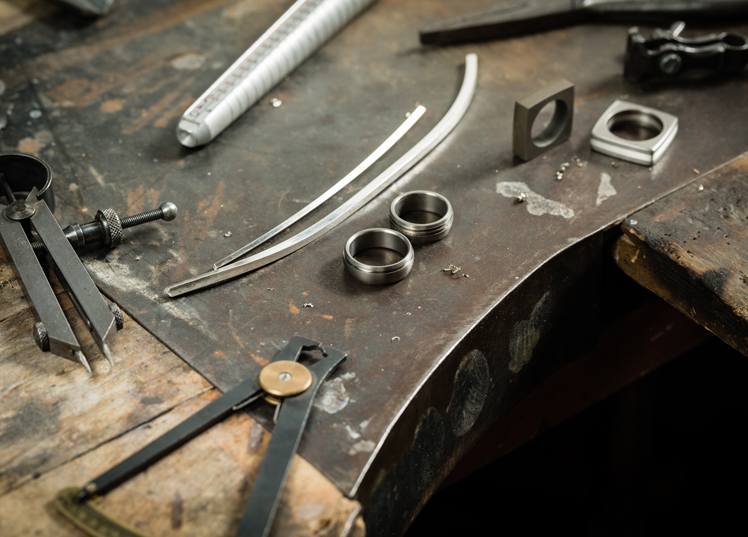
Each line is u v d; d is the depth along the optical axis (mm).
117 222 393
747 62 479
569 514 622
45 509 322
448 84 489
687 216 409
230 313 375
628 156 434
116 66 505
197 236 407
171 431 334
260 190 428
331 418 340
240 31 533
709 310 390
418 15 542
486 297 378
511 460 641
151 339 367
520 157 439
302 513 318
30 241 391
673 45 476
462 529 610
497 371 396
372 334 367
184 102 481
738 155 437
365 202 417
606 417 590
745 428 651
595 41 517
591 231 403
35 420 343
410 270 388
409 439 354
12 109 476
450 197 421
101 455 333
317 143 453
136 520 318
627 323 481
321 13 498
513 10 526
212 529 316
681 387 672
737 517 619
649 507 638
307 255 397
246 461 330
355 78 494
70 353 354
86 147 453
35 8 550
